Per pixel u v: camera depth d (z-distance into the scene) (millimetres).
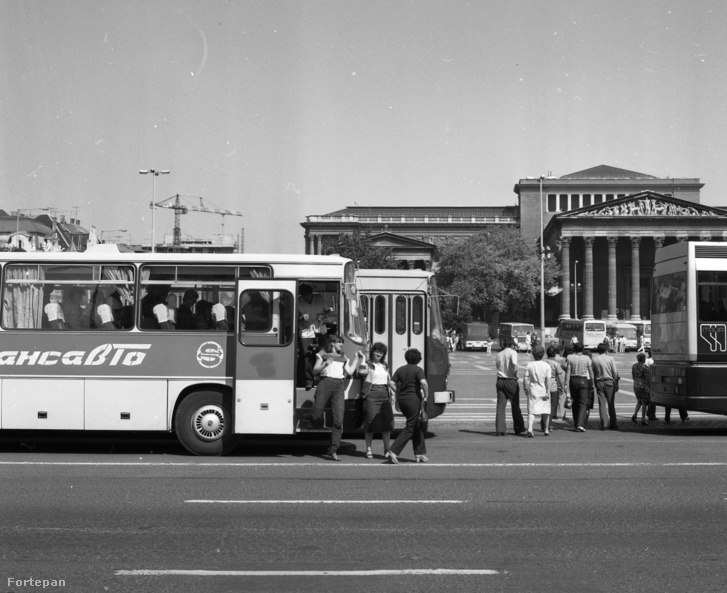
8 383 17438
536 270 118125
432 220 168375
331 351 16719
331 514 11086
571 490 12961
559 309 139875
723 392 21734
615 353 95562
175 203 124562
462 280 113938
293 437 20516
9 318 17547
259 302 17125
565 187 162500
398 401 16078
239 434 17203
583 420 22812
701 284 21969
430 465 15773
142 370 17359
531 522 10625
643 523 10578
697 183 158500
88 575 8148
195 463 16016
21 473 14602
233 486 13281
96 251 17844
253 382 16984
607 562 8703
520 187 163625
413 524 10484
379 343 16828
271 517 10883
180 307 17500
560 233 131375
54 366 17422
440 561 8727
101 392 17391
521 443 19750
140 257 17578
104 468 15266
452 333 97375
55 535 9820
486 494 12602
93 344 17453
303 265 17578
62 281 17578
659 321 23562
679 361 22281
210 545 9367
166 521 10594
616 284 139750
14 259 17578
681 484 13555
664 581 8023
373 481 13836
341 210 171750
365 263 102000
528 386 21531
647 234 128875
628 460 16516
